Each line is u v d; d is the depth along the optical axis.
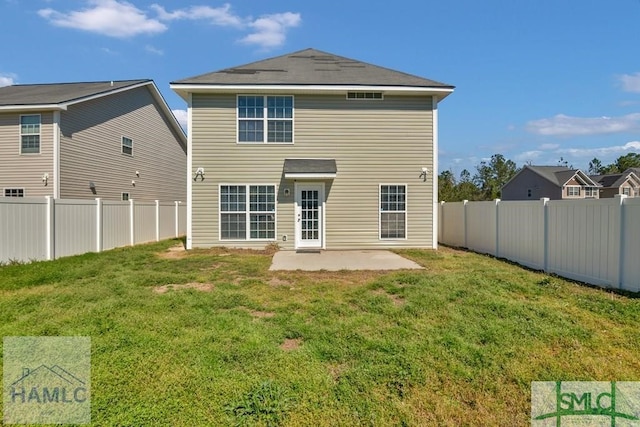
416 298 5.40
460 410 2.71
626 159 60.06
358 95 11.62
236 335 3.97
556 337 3.93
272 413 2.59
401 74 12.51
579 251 6.96
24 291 5.97
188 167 11.30
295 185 11.47
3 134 13.09
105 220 11.46
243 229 11.45
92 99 14.62
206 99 11.30
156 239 15.04
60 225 9.59
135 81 18.19
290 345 3.85
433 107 11.77
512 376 3.16
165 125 21.23
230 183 11.37
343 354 3.54
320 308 5.01
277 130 11.50
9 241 8.28
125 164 17.14
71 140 13.59
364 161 11.66
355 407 2.69
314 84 11.07
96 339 3.84
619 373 3.21
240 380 3.03
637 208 5.76
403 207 11.77
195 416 2.55
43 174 12.88
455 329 4.17
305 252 10.99
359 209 11.65
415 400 2.82
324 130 11.57
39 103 12.61
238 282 6.75
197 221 11.35
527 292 5.86
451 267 8.40
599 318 4.57
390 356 3.48
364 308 5.05
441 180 38.28
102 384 2.95
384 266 8.52
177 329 4.16
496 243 10.19
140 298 5.48
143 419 2.52
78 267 8.14
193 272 7.62
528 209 8.66
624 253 6.00
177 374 3.12
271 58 14.05
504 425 2.56
